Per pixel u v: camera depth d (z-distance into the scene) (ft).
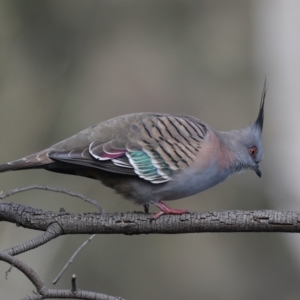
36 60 53.06
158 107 52.24
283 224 20.26
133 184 24.12
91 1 54.70
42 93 51.72
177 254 46.85
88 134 23.84
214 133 26.68
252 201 50.90
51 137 50.29
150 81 52.85
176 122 24.82
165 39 54.85
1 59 51.47
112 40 54.65
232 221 20.70
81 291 18.54
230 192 50.49
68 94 52.21
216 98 53.16
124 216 21.36
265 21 57.21
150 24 55.26
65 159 22.76
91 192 46.44
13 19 52.75
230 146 28.30
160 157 23.88
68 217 21.22
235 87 54.13
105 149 23.34
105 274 44.70
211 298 46.11
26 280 41.11
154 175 23.86
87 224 21.07
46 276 42.88
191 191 25.14
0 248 42.01
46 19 53.78
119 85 52.65
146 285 45.16
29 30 53.31
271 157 55.16
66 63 53.57
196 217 21.04
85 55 54.08
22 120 49.98
